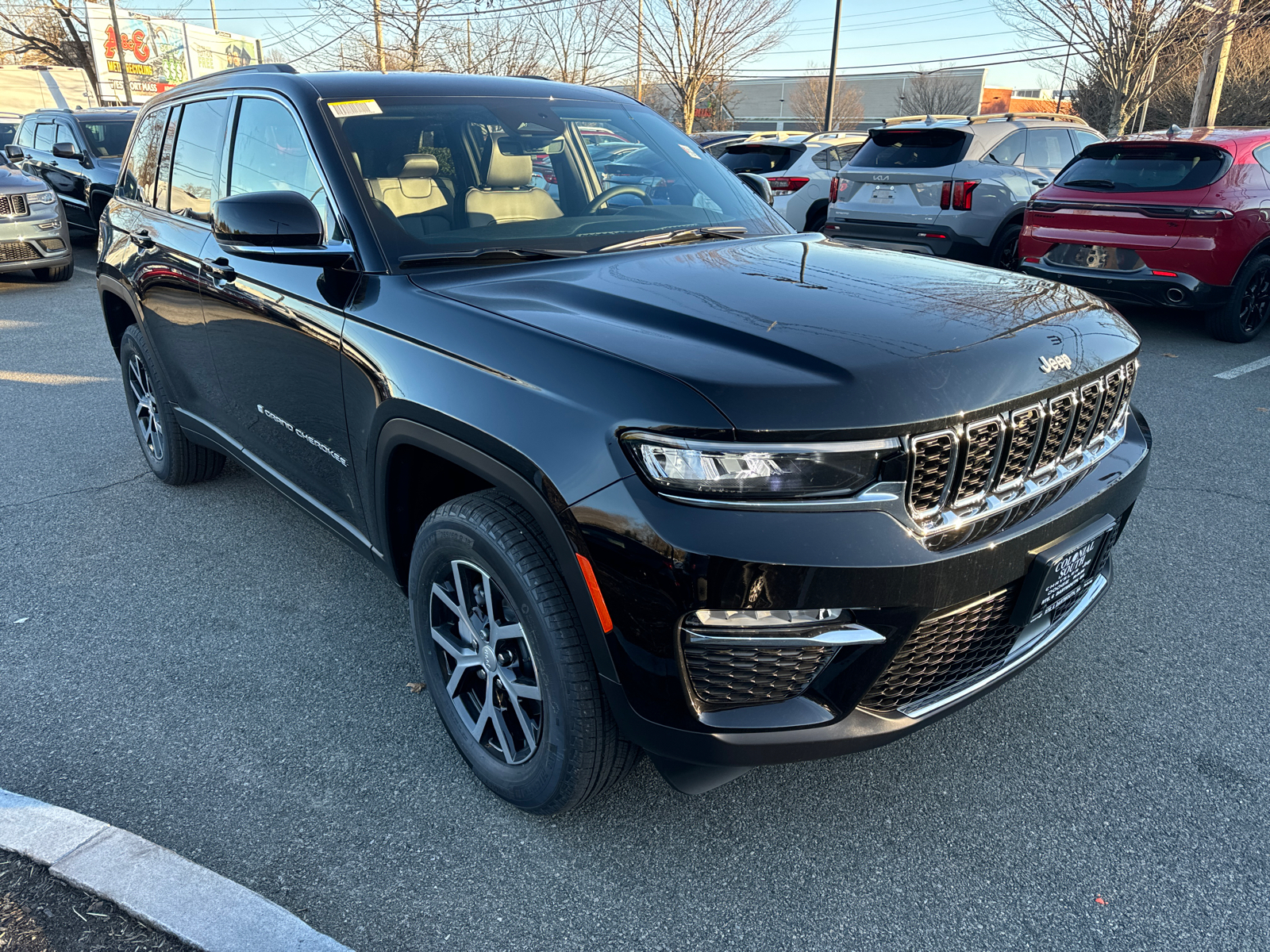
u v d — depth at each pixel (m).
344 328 2.41
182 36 40.88
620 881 2.03
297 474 2.95
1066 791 2.31
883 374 1.74
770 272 2.37
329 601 3.26
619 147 3.16
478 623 2.19
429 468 2.39
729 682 1.76
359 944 1.87
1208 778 2.35
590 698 1.91
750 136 12.91
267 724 2.57
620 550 1.71
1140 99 14.05
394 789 2.32
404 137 2.72
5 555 3.60
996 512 1.86
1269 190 6.48
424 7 22.64
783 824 2.20
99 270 4.22
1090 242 6.84
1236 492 4.16
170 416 3.95
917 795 2.30
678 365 1.75
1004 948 1.86
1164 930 1.89
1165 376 6.05
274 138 2.88
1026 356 1.93
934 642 1.85
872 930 1.91
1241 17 13.29
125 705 2.65
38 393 5.84
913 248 8.55
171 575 3.45
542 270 2.44
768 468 1.65
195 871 1.91
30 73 40.00
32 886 1.88
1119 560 3.53
